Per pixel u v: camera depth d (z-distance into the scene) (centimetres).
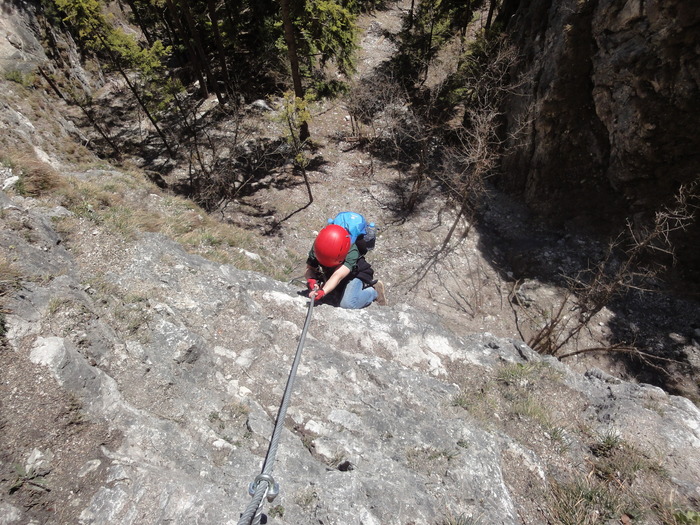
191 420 305
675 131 1195
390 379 404
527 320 1280
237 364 379
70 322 329
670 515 315
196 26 2130
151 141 1912
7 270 348
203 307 427
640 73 1190
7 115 1274
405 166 1838
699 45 1070
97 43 1584
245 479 267
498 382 447
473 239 1524
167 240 520
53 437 251
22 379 271
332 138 2011
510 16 1945
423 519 267
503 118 1705
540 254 1420
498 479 321
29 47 1841
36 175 542
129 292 413
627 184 1358
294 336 429
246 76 2225
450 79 1873
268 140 1912
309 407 357
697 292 1234
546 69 1446
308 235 1491
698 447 382
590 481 346
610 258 1342
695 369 1120
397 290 1351
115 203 618
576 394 441
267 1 2073
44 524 213
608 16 1236
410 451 330
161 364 343
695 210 1245
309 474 284
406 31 2302
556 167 1509
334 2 1714
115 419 277
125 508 224
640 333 1202
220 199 1602
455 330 1225
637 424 397
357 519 248
